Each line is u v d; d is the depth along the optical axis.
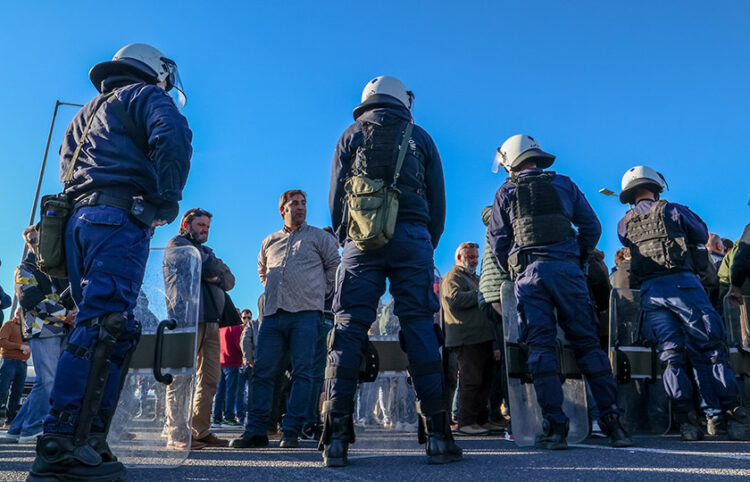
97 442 2.09
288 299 4.24
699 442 3.63
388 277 2.73
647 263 4.11
